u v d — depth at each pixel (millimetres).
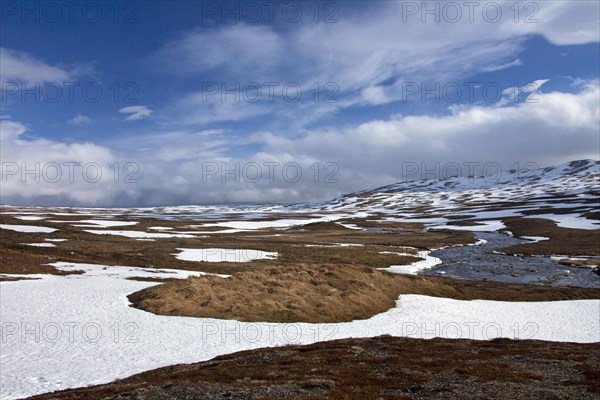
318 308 44062
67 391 21766
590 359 25672
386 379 21391
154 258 76688
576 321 42656
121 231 122375
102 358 27984
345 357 26672
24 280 52375
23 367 25891
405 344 31203
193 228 145875
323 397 18250
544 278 65188
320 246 97875
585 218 145750
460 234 132375
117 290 48562
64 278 55094
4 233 95375
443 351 28500
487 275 68375
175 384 20531
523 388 19516
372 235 128625
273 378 21953
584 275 67375
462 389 19406
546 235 117250
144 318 38219
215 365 25625
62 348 29594
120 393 19562
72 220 154500
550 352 27828
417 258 83312
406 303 49750
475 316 44531
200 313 40750
